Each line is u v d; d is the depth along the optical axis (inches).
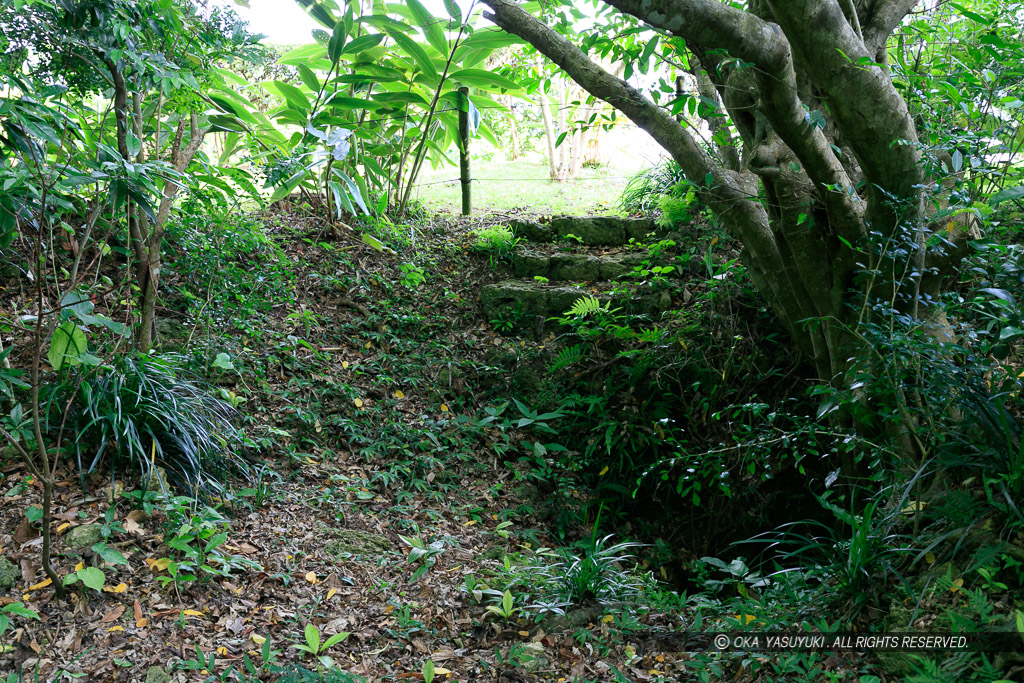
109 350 144.4
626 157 405.4
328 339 203.0
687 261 210.2
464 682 103.2
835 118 113.3
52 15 132.5
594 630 118.4
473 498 167.8
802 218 131.6
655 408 188.4
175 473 137.9
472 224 262.5
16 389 139.9
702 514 180.5
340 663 105.0
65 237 179.6
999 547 97.4
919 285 129.2
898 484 123.6
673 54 177.2
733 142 172.6
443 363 202.7
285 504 145.6
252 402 172.9
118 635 105.0
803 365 182.2
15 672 97.4
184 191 172.2
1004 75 123.2
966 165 123.0
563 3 166.4
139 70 137.2
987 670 84.7
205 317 186.5
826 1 103.0
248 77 356.5
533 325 212.2
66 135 133.3
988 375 118.5
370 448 170.7
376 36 229.9
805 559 151.0
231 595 117.5
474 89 263.4
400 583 129.1
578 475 183.8
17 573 111.7
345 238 239.6
